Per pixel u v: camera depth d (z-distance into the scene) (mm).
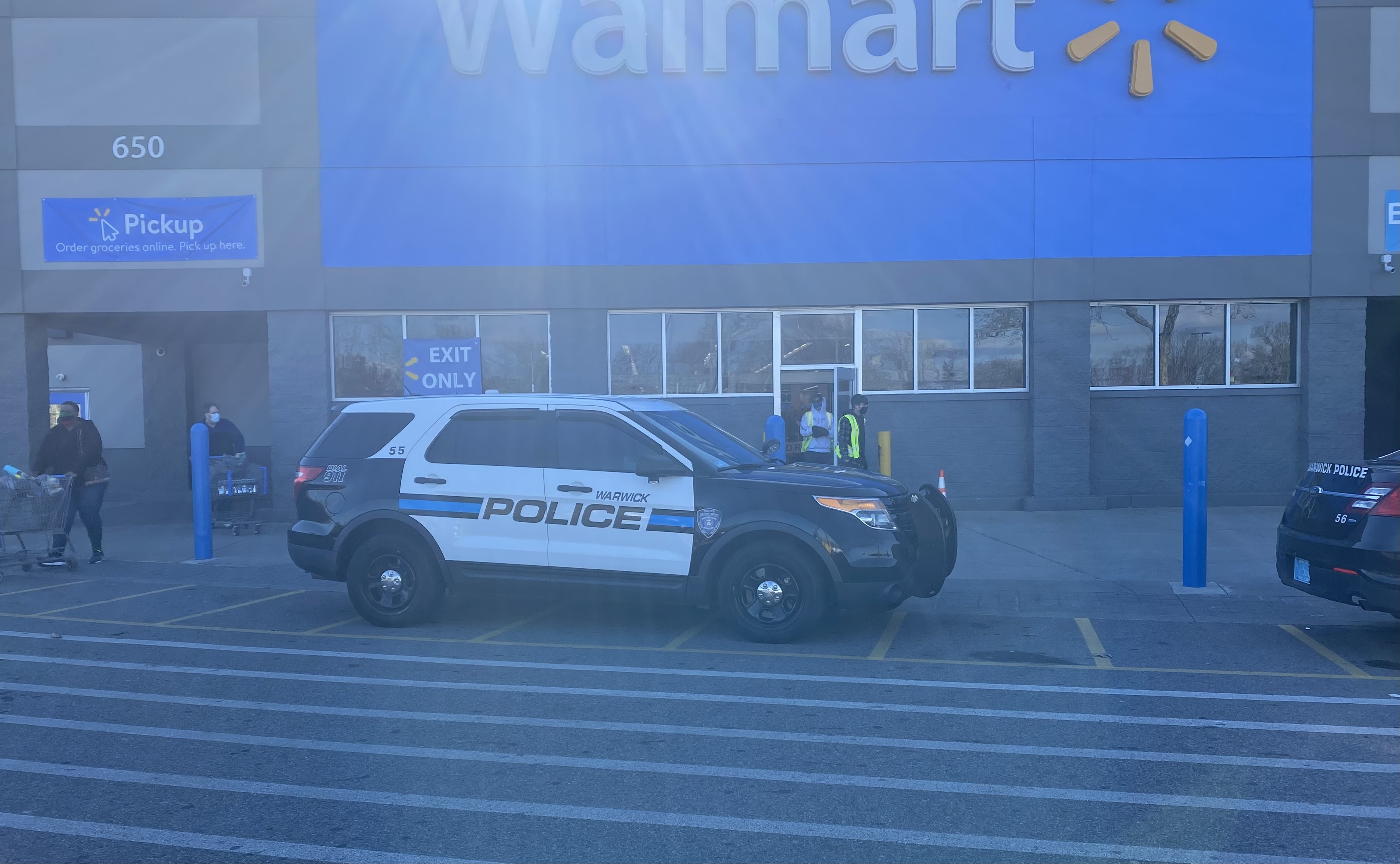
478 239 15617
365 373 15930
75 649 8117
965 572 11070
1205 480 10094
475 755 5586
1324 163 15633
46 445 12164
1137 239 15680
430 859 4301
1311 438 15820
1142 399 16062
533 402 8734
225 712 6410
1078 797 4953
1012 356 16047
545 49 15422
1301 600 9680
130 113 15414
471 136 15555
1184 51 15555
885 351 16062
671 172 15633
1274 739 5855
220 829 4598
